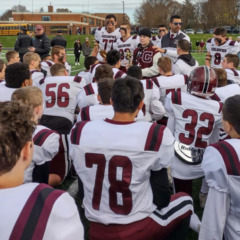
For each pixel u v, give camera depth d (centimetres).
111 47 729
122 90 185
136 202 186
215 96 351
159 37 860
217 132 288
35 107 238
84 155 186
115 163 180
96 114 273
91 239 198
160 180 191
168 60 423
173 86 417
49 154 243
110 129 185
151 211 193
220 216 182
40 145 236
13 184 109
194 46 3709
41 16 6838
